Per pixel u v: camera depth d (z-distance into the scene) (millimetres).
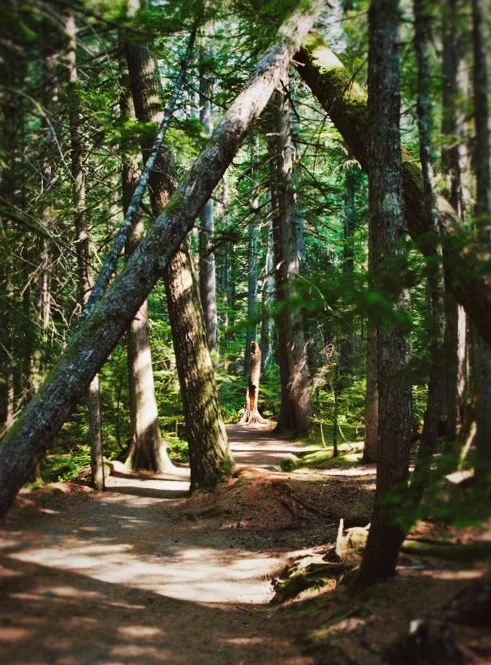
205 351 11656
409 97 5234
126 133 9516
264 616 5754
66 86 7789
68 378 7219
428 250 5078
